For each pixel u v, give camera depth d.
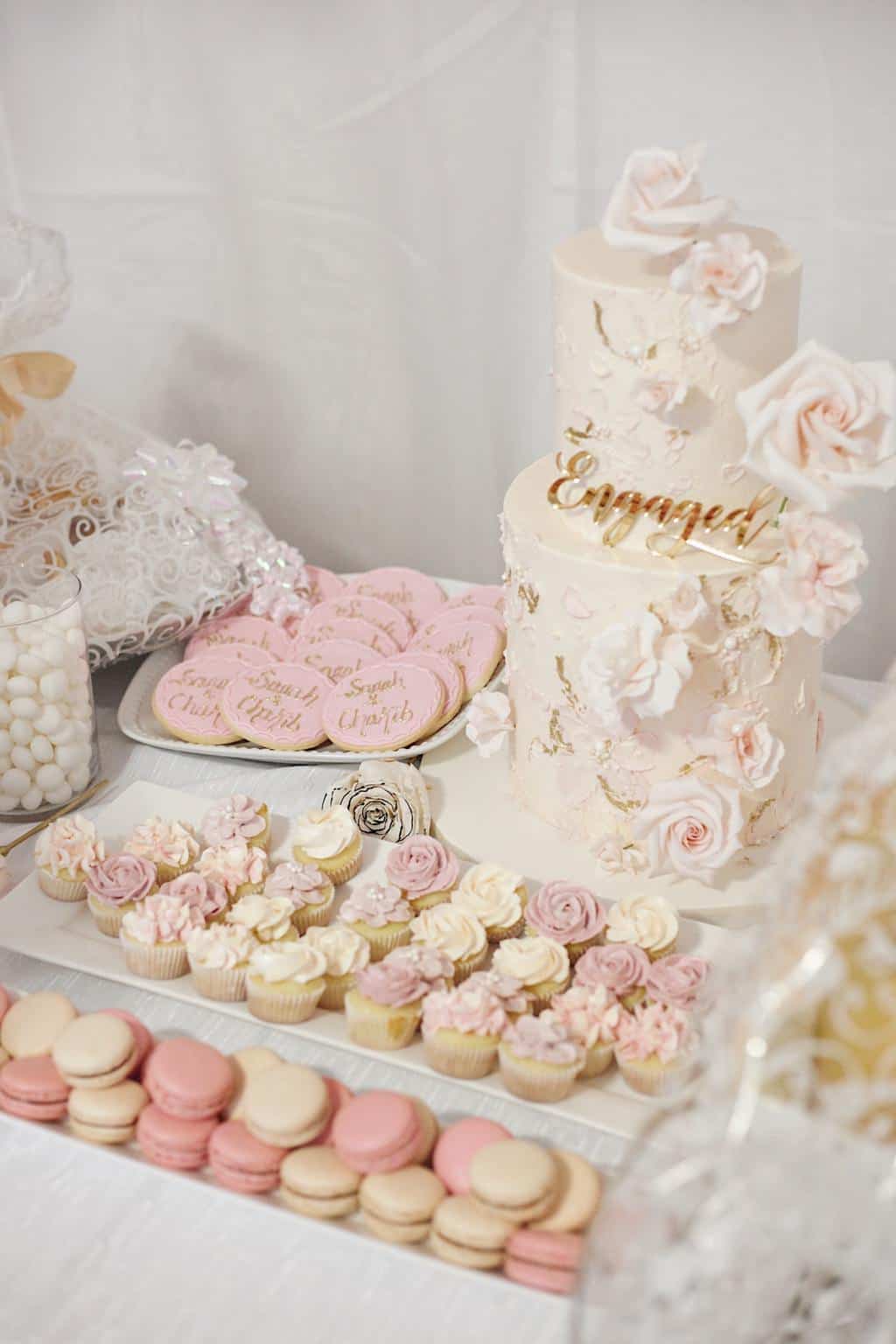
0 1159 0.82
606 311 0.90
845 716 1.21
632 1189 0.54
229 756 1.20
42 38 1.52
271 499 1.72
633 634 0.91
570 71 1.40
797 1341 0.53
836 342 1.45
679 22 1.35
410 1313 0.72
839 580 0.91
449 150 1.47
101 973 0.93
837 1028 0.50
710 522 0.95
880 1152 0.50
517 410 1.59
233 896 0.98
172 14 1.47
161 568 1.30
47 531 1.29
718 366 0.90
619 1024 0.85
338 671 1.27
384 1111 0.77
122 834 1.05
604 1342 0.53
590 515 0.98
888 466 0.84
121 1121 0.79
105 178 1.58
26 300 1.21
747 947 0.57
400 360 1.59
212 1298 0.73
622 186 0.87
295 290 1.58
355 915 0.94
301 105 1.48
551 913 0.93
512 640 1.05
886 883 0.51
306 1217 0.74
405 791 1.07
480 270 1.52
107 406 1.71
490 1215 0.71
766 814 1.03
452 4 1.39
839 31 1.31
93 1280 0.74
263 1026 0.90
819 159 1.37
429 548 1.70
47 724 1.10
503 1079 0.83
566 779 1.04
